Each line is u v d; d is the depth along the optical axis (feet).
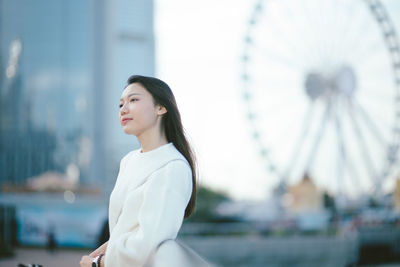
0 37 282.15
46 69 288.51
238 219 163.73
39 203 94.89
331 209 137.80
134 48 337.93
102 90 296.92
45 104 285.02
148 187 6.59
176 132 7.35
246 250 118.01
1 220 94.99
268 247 121.39
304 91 123.13
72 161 282.97
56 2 294.46
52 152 280.72
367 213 138.92
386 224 141.28
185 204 6.74
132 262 6.24
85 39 296.71
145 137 7.30
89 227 91.15
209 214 166.20
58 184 140.97
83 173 282.77
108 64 301.63
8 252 76.64
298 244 125.29
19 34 285.23
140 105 7.16
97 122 293.43
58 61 290.97
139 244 6.19
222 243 115.24
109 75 300.61
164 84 7.44
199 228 129.70
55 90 288.10
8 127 275.39
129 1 339.77
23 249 92.22
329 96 120.78
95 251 7.38
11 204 95.50
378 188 128.16
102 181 282.15
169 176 6.66
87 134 289.33
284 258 123.34
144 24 342.85
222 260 114.42
